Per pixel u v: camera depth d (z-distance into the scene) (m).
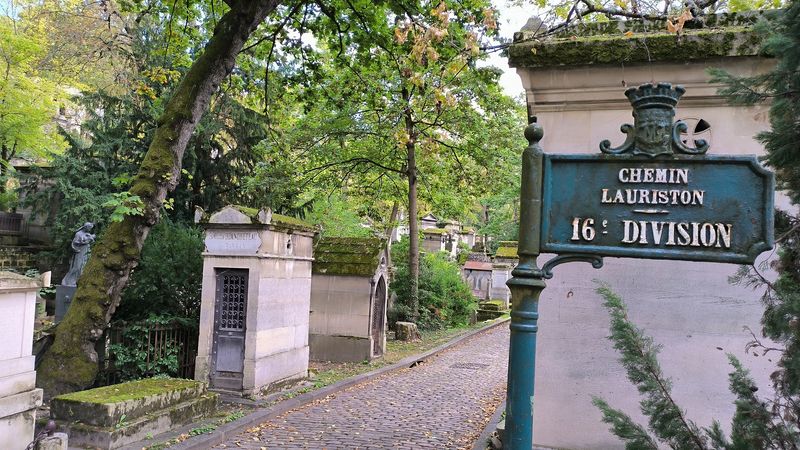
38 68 19.86
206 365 9.52
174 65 14.25
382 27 12.20
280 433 7.49
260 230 9.50
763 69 4.43
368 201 23.25
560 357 4.96
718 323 4.67
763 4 7.21
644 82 4.77
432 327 21.16
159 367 9.59
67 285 11.91
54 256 17.58
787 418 2.81
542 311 5.03
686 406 4.64
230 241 9.67
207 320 9.63
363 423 8.12
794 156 3.04
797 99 3.07
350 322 13.88
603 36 4.95
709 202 2.52
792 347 2.91
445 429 7.85
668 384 3.15
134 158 16.94
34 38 18.70
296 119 19.41
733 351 4.61
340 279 14.02
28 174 18.80
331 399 9.78
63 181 16.16
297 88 14.45
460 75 12.91
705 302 4.71
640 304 4.84
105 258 8.67
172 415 7.21
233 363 9.51
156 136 9.20
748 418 2.85
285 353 10.31
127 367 9.48
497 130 17.06
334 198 23.23
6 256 18.84
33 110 18.44
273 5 9.47
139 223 8.85
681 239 2.53
